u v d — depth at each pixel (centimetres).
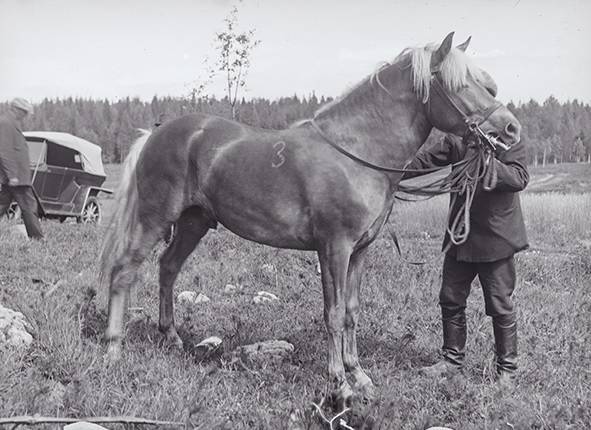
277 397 420
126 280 515
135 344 526
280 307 657
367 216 444
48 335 470
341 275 445
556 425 383
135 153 530
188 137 496
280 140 463
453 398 434
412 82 444
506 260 486
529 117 3719
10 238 993
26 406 364
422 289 750
